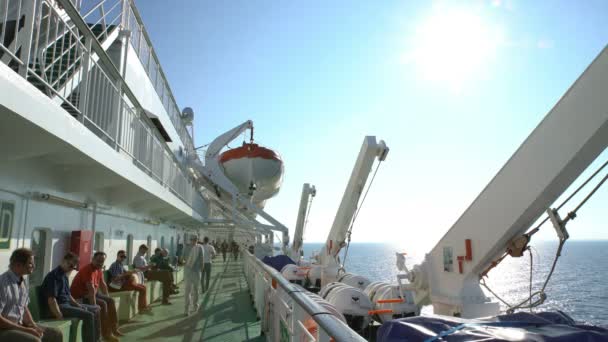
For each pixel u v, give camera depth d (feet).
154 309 28.58
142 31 35.06
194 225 75.92
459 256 18.80
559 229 15.55
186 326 23.26
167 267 34.71
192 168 60.80
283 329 15.72
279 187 65.46
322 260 42.29
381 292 24.84
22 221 16.88
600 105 13.06
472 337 8.16
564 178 14.49
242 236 123.13
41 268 18.85
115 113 20.44
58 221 20.11
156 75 41.78
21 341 12.16
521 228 16.52
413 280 21.58
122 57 28.43
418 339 8.50
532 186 15.34
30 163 17.21
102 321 19.44
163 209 41.32
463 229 18.72
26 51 11.77
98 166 19.49
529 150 15.56
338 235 37.40
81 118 15.70
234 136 63.26
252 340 20.15
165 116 45.47
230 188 60.90
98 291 20.85
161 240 47.24
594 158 13.98
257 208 61.05
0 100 9.96
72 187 20.65
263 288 22.33
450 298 18.92
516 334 8.20
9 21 20.48
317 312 8.91
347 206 33.73
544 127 14.98
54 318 16.33
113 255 28.73
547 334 8.24
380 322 23.93
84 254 21.88
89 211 23.98
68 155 17.25
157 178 32.48
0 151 13.47
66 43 23.32
